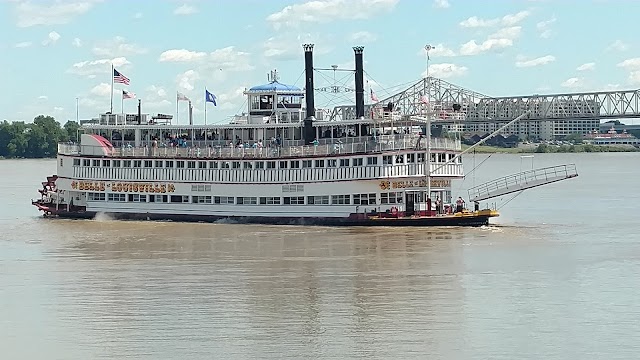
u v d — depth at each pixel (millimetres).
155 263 81062
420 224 101625
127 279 73500
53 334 57156
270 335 56062
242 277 73562
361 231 99062
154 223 111625
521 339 54812
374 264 78562
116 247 91375
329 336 55750
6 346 54938
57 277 74875
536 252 84688
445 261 79812
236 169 109625
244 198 109375
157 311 62312
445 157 104500
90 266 80062
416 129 109062
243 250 87500
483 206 137625
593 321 58594
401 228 100812
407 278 72375
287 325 58250
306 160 105938
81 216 118812
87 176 118250
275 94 120312
